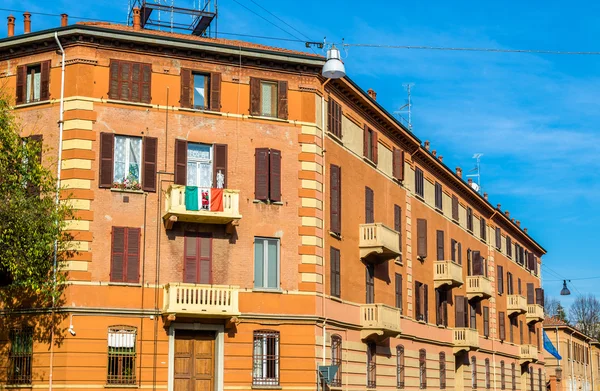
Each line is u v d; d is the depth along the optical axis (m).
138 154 39.50
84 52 39.22
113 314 37.66
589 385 123.38
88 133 38.62
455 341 62.03
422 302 56.41
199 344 39.22
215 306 38.28
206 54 40.97
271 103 42.34
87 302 37.44
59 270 37.50
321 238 42.44
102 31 39.06
